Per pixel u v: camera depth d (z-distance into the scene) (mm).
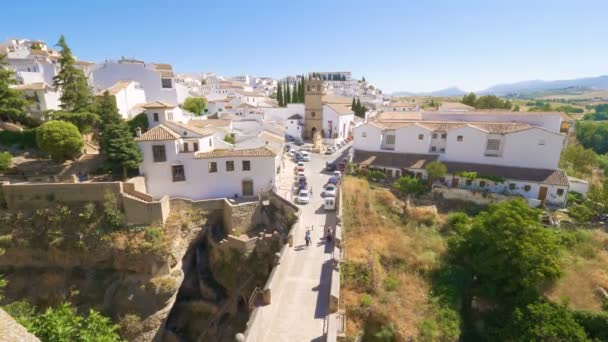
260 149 38594
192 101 65750
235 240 31406
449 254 29984
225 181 37406
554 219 34719
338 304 18859
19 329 8516
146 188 35750
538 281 24719
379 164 46875
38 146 36156
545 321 22672
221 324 29625
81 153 38000
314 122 76375
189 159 36250
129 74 56188
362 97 143000
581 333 21672
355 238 30891
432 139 47438
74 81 41281
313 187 42906
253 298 20094
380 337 20656
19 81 51969
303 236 29062
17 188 30406
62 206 30656
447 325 22797
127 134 35656
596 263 27938
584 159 50375
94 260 30359
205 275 33188
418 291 25547
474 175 41344
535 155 41094
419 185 41344
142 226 30656
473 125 45406
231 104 75875
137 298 29156
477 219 30234
